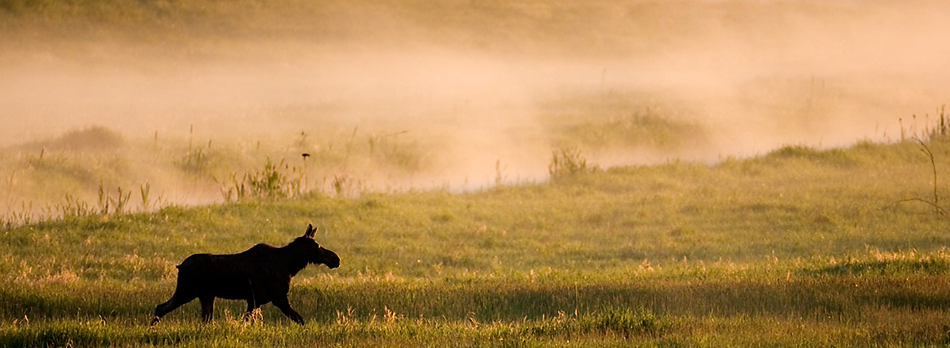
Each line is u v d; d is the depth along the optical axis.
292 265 32.94
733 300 36.72
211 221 64.12
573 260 54.78
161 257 54.41
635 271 48.25
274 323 34.34
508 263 54.50
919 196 70.81
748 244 57.34
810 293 37.22
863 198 71.19
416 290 40.91
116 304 37.62
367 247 58.19
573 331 29.91
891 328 29.91
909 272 42.09
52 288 41.22
